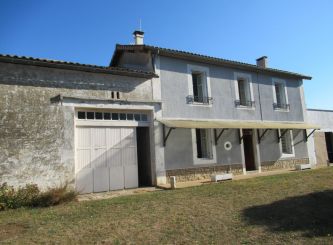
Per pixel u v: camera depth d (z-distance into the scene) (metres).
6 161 9.23
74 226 6.54
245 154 16.03
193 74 14.87
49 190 9.41
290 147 17.78
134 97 12.03
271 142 16.84
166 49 13.00
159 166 12.26
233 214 7.19
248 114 16.06
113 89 11.57
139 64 13.45
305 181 11.03
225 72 15.52
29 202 8.84
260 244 5.39
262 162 16.22
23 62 9.74
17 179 9.32
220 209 7.64
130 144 11.98
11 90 9.60
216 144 14.45
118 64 14.96
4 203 8.41
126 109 11.79
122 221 6.83
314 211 7.25
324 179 11.24
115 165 11.50
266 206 7.73
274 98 17.55
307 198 8.38
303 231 5.97
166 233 6.04
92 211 7.78
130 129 12.08
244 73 16.36
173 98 13.24
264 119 16.75
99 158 11.16
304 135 18.56
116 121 11.70
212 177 12.76
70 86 10.66
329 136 20.97
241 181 12.02
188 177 13.16
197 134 14.44
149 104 12.38
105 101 11.27
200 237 5.81
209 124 13.31
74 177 10.30
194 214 7.27
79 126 10.89
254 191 9.60
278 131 17.12
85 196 10.29
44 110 10.05
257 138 16.25
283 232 5.94
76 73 10.86
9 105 9.51
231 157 14.85
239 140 15.31
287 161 17.36
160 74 13.00
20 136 9.54
